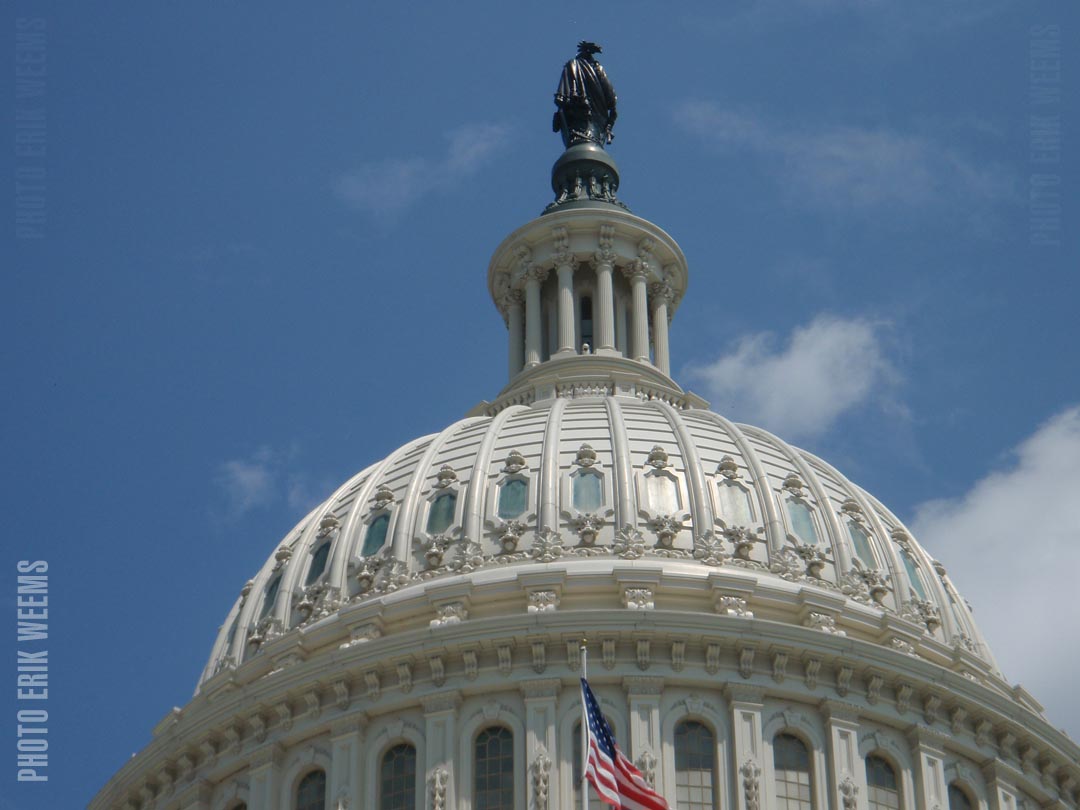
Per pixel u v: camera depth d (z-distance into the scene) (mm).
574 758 97375
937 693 102812
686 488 108875
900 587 110250
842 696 100938
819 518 110625
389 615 104375
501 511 108312
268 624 109562
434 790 97125
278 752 102000
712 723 98875
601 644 99750
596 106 141375
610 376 124188
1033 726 105812
